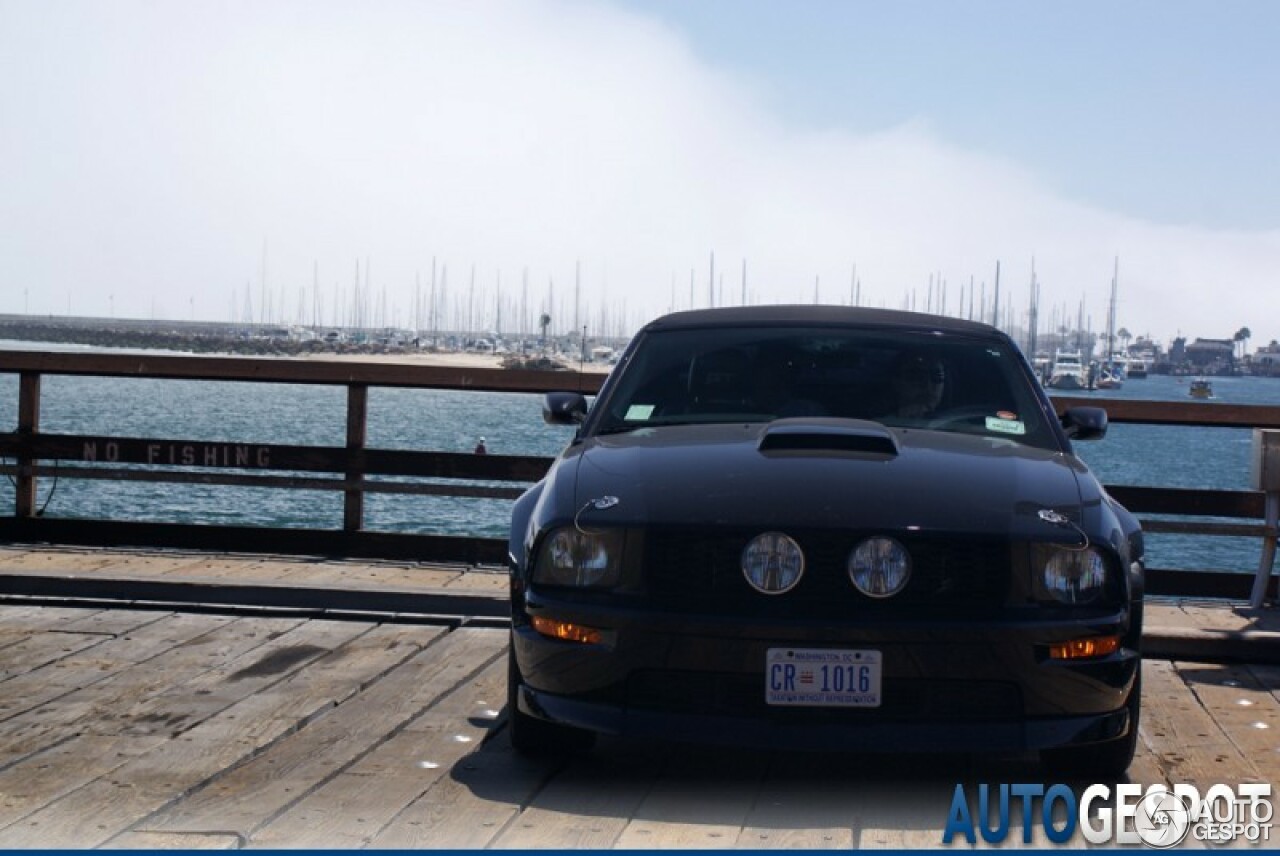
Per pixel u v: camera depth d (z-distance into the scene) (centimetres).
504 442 4094
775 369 484
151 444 761
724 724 375
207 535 760
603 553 389
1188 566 2067
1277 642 567
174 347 17075
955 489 395
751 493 390
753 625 372
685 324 513
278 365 762
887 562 375
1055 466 429
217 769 407
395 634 598
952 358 490
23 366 770
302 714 469
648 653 378
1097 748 405
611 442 451
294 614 629
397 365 750
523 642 401
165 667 532
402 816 371
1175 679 548
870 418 464
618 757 435
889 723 371
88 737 439
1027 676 373
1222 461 4931
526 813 377
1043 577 379
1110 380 16562
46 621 612
